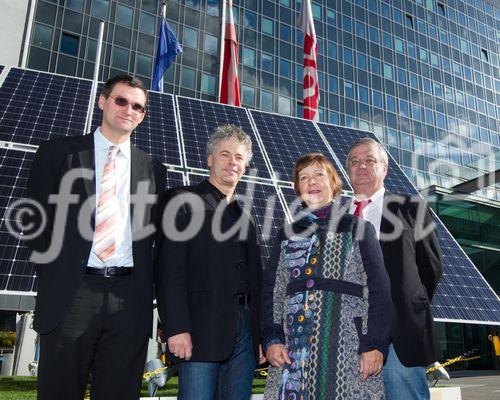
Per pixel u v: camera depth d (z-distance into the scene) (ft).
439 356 12.20
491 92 191.21
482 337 104.94
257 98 134.41
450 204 107.65
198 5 134.10
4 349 64.08
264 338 10.78
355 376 9.62
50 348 10.10
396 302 11.96
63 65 112.37
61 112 33.17
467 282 29.30
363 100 153.38
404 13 175.01
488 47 197.57
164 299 10.98
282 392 9.90
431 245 13.23
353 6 162.30
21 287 20.04
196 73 128.36
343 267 10.38
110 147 11.92
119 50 119.85
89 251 10.66
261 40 140.05
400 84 164.35
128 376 10.67
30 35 109.70
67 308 10.15
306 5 64.54
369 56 159.94
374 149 13.93
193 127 36.45
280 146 37.50
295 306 10.34
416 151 159.33
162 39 58.85
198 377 11.00
